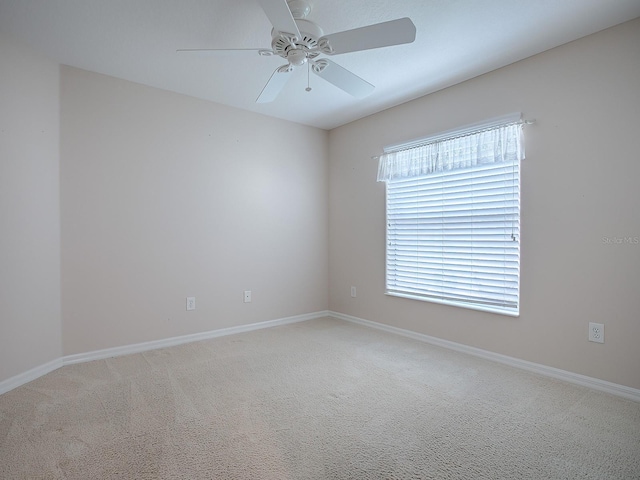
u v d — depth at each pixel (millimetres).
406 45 2463
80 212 2822
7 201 2342
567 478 1511
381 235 3826
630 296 2201
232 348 3207
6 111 2334
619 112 2227
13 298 2375
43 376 2549
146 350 3141
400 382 2475
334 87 3152
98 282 2910
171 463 1594
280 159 4039
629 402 2168
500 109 2803
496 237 2875
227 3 2018
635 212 2176
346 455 1660
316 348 3209
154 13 2111
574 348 2443
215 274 3559
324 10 2088
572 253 2441
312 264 4355
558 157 2494
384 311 3807
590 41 2340
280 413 2045
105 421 1943
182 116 3334
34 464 1581
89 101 2852
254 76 2963
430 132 3312
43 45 2465
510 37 2375
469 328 3051
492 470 1559
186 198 3365
